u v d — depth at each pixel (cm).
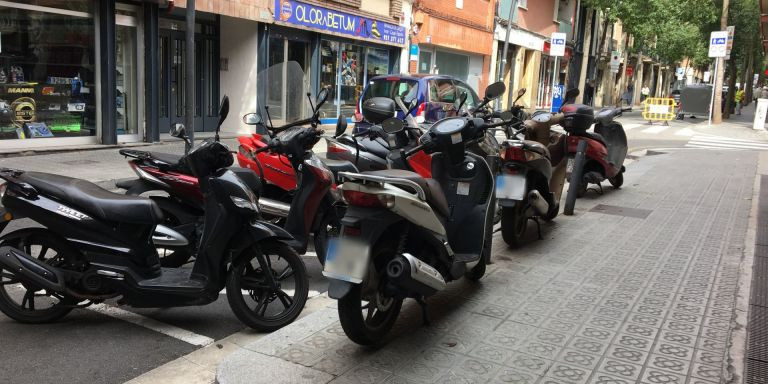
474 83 2781
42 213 413
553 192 707
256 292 454
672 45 3253
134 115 1311
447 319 437
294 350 384
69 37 1179
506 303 470
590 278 532
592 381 345
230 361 367
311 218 535
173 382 364
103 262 423
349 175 358
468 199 478
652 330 418
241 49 1541
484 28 2730
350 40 1900
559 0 3731
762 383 345
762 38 3241
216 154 426
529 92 3422
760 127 2411
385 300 399
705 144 1845
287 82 615
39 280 408
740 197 920
